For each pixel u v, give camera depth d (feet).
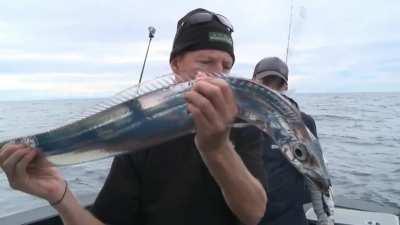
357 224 6.56
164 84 2.75
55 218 5.61
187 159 3.11
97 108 2.89
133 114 2.75
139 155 3.22
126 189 3.23
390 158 19.02
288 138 2.76
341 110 60.95
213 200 3.06
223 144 2.52
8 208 9.27
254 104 2.66
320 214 5.30
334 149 21.91
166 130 2.68
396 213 7.21
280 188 5.46
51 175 2.98
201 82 2.40
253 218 2.81
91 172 12.30
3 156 2.79
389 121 40.01
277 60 7.33
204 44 3.06
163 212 3.10
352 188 13.51
